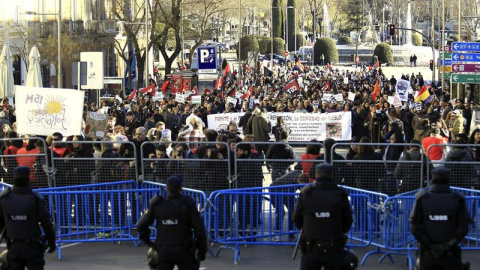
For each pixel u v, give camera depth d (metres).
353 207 15.86
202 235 12.06
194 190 16.12
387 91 67.81
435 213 11.73
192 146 20.89
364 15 179.25
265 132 28.86
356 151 17.92
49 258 15.87
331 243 12.09
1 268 12.41
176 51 66.94
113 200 16.73
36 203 12.34
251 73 99.38
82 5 69.88
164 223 12.01
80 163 17.89
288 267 15.12
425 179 17.55
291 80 56.84
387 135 28.25
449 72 58.44
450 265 11.75
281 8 154.25
